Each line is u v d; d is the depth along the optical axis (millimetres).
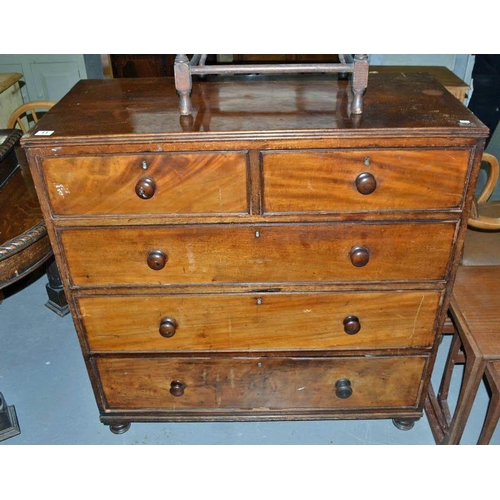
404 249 1608
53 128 1482
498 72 3291
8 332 2627
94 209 1541
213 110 1589
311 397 1943
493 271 1975
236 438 2078
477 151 1449
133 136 1415
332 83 1817
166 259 1628
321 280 1669
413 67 2816
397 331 1778
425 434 2070
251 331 1778
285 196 1511
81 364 2434
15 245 1615
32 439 2076
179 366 1866
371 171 1473
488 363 1675
